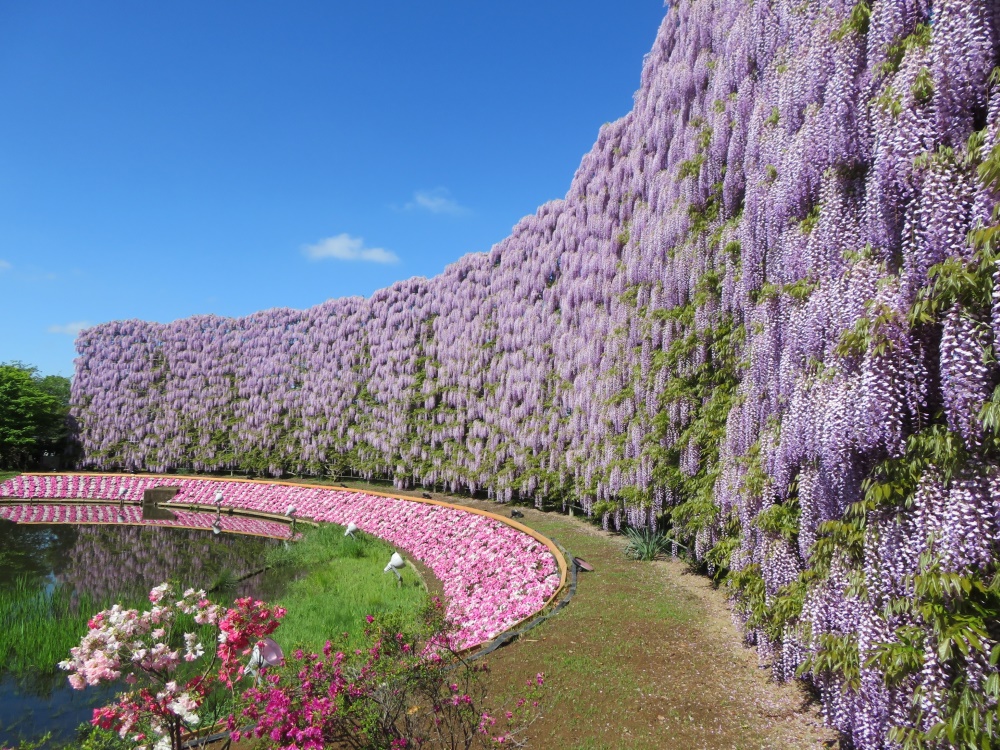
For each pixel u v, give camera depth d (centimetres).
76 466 2516
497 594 691
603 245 1070
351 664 315
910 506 262
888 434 265
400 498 1331
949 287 236
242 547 1252
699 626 511
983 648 211
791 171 418
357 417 1934
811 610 339
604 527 980
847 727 301
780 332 436
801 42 450
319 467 2008
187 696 288
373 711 296
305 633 614
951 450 238
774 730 343
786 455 393
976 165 246
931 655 235
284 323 2238
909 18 308
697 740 335
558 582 658
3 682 595
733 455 533
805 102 419
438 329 1744
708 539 625
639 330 861
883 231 292
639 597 595
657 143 876
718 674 418
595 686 401
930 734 220
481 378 1536
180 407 2403
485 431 1468
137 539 1359
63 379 3231
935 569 234
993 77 242
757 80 617
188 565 1084
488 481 1402
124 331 2556
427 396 1695
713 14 767
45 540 1364
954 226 248
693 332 716
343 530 1270
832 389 311
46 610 795
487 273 1603
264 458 2144
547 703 379
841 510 324
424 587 812
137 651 289
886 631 269
